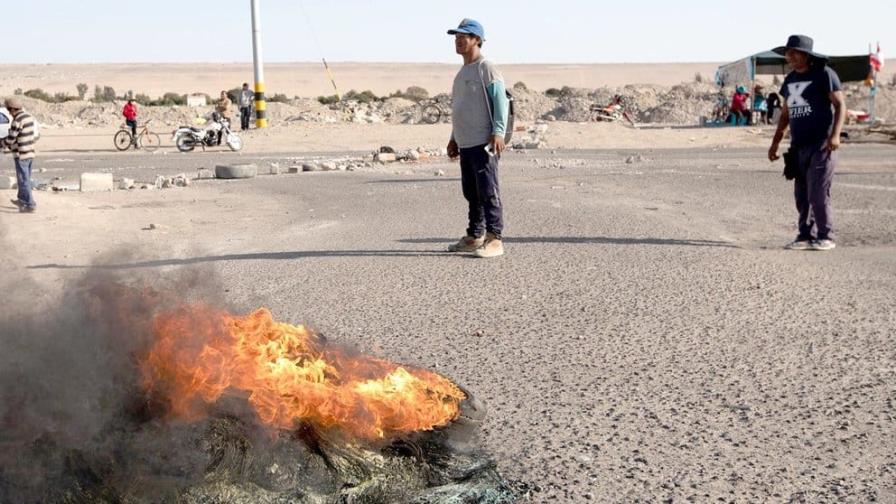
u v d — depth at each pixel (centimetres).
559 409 488
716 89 6594
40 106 5556
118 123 5034
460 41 942
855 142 3225
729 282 830
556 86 14538
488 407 491
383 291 805
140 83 13912
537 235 1139
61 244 1123
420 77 16500
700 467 411
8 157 2778
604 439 445
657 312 715
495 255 984
